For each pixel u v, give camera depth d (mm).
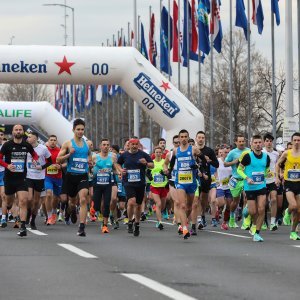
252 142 23234
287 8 37125
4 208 28312
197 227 28703
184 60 57781
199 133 27641
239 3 51469
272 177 28000
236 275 14898
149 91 38844
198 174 25125
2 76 37906
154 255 18469
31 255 18203
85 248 20047
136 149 24891
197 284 13680
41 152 27766
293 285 13625
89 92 87688
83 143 24062
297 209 23328
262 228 28688
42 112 50094
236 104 88500
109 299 12031
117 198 31172
